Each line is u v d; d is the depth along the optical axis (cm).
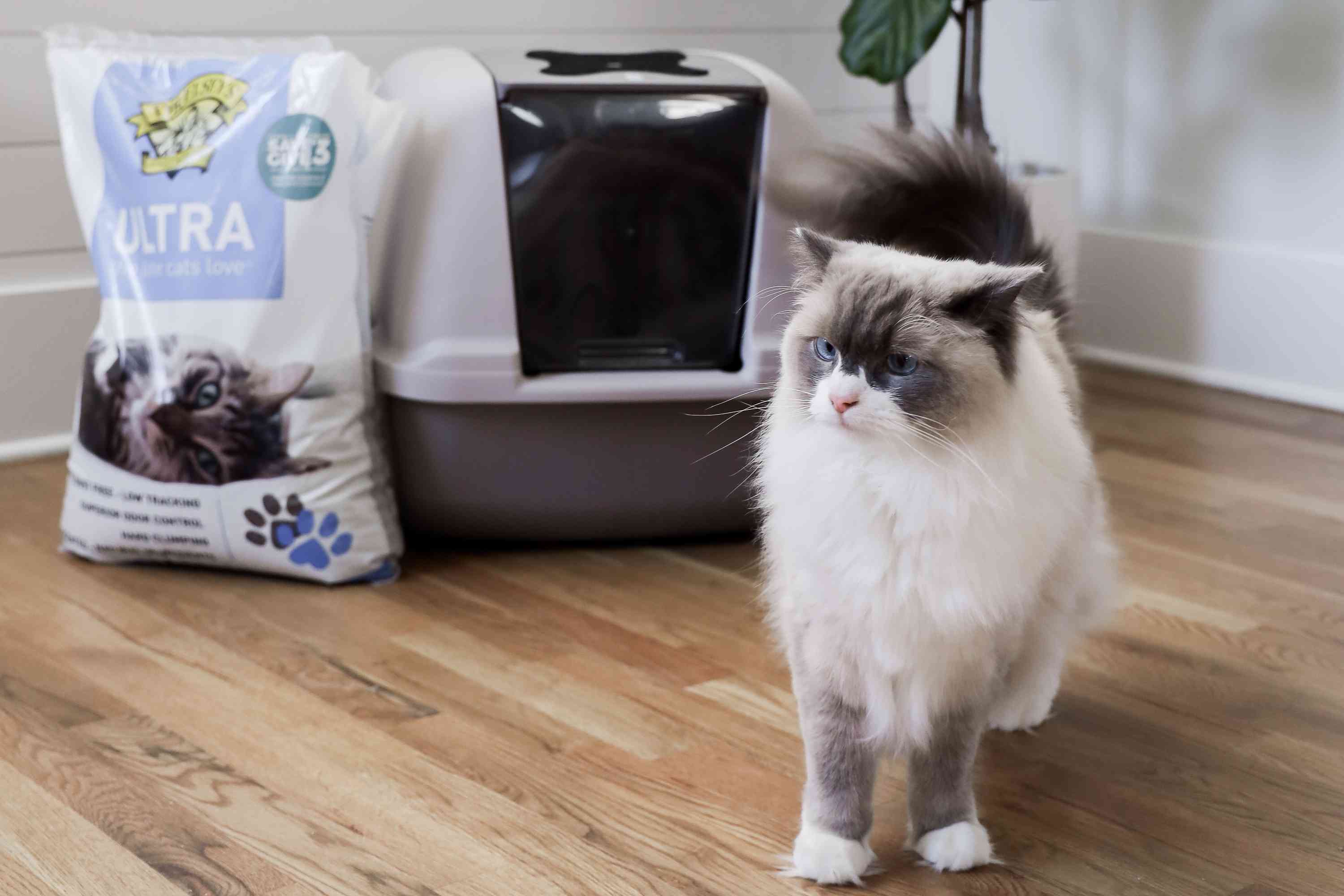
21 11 224
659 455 191
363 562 181
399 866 117
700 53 209
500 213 180
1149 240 286
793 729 144
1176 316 284
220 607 174
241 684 152
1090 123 297
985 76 316
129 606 173
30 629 165
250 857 118
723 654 163
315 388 177
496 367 180
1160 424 253
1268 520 206
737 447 193
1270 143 266
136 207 178
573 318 190
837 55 291
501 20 270
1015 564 109
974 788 133
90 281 235
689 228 191
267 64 179
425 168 182
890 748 117
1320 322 261
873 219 147
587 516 193
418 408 185
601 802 129
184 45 186
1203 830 126
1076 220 257
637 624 171
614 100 187
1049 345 135
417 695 151
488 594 181
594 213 188
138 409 177
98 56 182
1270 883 117
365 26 256
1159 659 162
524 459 188
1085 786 134
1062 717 148
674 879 117
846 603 111
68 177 212
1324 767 138
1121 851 122
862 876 117
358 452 181
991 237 144
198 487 177
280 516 177
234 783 130
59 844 119
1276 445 241
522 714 147
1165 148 284
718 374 190
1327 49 254
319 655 160
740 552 198
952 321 106
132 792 128
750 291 190
